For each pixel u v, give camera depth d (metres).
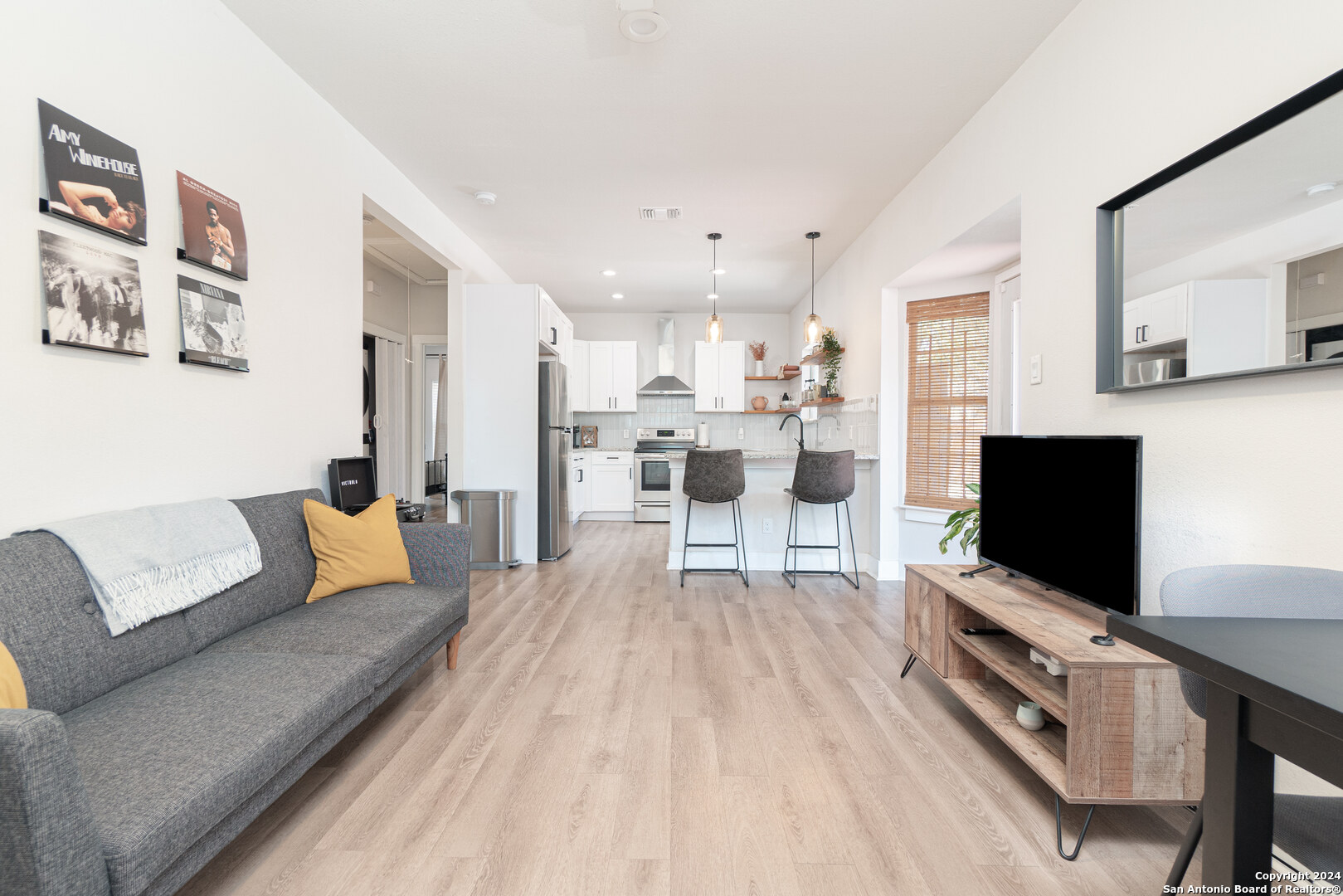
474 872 1.37
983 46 2.36
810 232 4.58
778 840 1.49
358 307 3.07
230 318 2.17
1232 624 0.87
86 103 1.64
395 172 3.48
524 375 4.66
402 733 2.01
